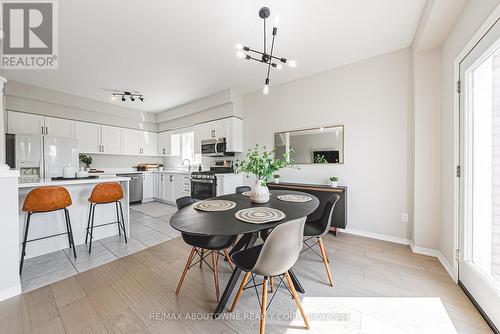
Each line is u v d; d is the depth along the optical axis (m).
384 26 2.15
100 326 1.31
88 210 2.69
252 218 1.34
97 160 5.09
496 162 1.43
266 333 1.27
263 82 3.61
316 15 1.98
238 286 1.77
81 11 1.91
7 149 3.46
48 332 1.27
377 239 2.75
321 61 2.88
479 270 1.48
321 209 2.85
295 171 3.46
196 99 4.55
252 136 4.08
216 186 4.13
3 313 1.42
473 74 1.61
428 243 2.28
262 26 2.14
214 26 2.14
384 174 2.70
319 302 1.54
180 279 1.74
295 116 3.48
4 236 1.59
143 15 1.96
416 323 1.35
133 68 3.08
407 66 2.54
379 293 1.64
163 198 5.36
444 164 2.07
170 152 5.67
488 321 1.32
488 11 1.35
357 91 2.88
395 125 2.62
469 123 1.63
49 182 2.21
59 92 4.05
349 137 2.95
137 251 2.43
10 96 3.57
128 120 5.36
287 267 1.21
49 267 2.04
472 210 1.60
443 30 1.93
